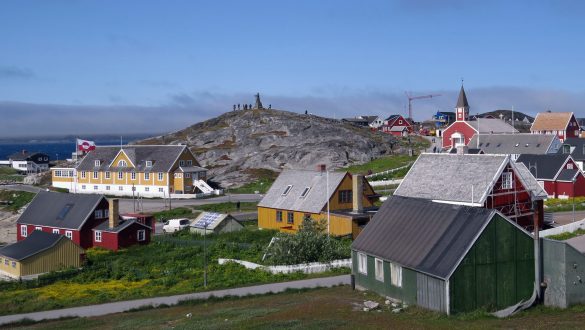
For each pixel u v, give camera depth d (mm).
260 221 73562
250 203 94312
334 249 51875
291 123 154375
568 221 67062
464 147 70625
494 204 58344
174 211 88625
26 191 117312
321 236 53344
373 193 69812
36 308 42156
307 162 130125
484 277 33906
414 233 37938
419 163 65688
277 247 52250
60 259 59188
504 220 34281
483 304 33906
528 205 60156
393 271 37906
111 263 59531
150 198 107812
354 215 62844
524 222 59938
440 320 32062
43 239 60500
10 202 112375
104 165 116625
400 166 119938
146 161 112438
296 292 42688
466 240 33969
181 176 108938
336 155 131750
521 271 34594
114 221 68875
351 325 31391
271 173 125000
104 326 35250
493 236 34094
